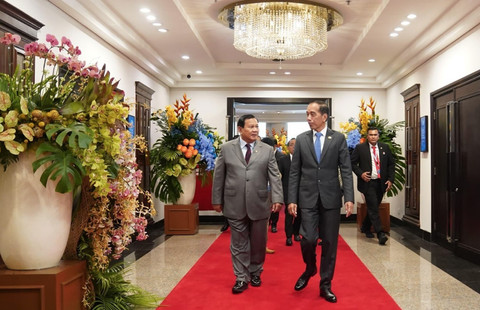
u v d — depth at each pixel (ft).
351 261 15.69
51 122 7.39
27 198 7.20
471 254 15.96
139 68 22.99
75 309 8.02
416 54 21.39
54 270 7.48
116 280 10.31
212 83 29.50
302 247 11.19
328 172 10.93
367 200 19.80
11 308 7.24
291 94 30.01
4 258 7.45
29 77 7.94
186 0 16.34
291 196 11.34
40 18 12.86
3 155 7.08
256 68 26.73
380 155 19.86
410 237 21.53
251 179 11.72
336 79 28.99
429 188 20.70
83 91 8.06
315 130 11.36
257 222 11.92
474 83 16.26
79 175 7.30
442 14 16.38
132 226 9.36
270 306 10.47
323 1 16.49
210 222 28.40
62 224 7.62
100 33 16.96
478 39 15.85
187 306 10.48
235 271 11.83
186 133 22.02
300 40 18.16
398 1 15.05
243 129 11.97
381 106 29.84
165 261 15.85
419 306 10.69
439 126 19.79
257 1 16.62
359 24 18.88
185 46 21.45
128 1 15.23
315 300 10.95
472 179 16.30
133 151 9.55
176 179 22.16
